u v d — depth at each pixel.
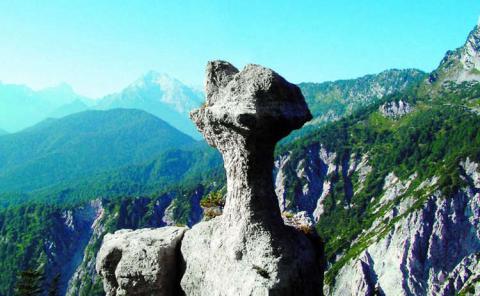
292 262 13.45
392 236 158.88
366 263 157.38
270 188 14.26
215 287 13.99
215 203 22.61
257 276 12.94
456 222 156.38
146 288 16.02
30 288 80.31
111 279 17.14
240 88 13.63
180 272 16.09
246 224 13.81
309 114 14.30
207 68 15.31
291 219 17.97
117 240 17.20
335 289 158.75
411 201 181.38
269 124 13.22
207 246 15.09
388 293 145.25
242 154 13.84
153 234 16.97
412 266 147.50
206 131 15.12
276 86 13.30
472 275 139.12
